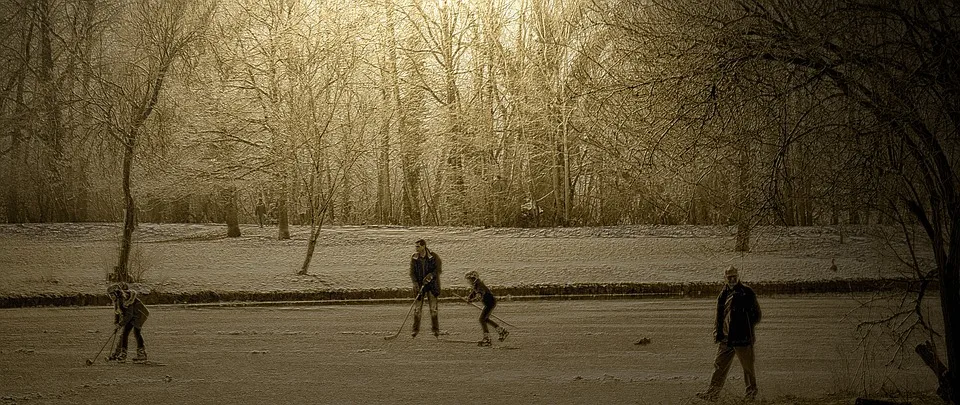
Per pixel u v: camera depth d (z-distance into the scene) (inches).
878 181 407.5
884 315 797.9
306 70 1354.6
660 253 1279.5
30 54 1718.8
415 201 1728.6
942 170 403.9
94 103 1430.9
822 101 407.2
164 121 1457.9
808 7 408.2
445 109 1722.4
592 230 1518.2
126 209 1130.7
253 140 1466.5
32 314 920.3
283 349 658.8
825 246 1213.7
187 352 648.4
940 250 434.0
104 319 872.3
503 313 885.2
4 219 1649.9
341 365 586.9
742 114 420.5
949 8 398.3
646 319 823.7
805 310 866.1
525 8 1720.0
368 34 1585.9
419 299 716.7
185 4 1392.7
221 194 1533.0
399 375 546.6
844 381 522.0
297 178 1413.6
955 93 386.9
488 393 487.8
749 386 464.1
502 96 1727.4
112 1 1568.7
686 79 418.6
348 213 1716.3
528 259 1280.8
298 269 1217.4
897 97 383.6
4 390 505.4
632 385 510.9
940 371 451.5
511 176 1702.8
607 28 503.5
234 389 504.1
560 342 681.6
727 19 415.8
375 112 1531.7
